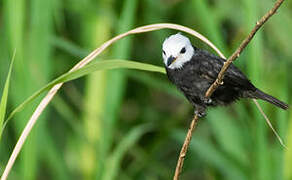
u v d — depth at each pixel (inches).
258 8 453.7
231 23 515.5
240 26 486.9
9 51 403.5
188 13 517.7
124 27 394.6
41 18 388.5
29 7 440.5
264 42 475.5
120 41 394.9
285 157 413.4
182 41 381.7
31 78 379.2
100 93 450.3
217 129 426.3
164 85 431.8
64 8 484.4
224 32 511.5
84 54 425.1
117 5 474.6
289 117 426.9
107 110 401.1
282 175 393.7
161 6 513.0
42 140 408.8
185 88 387.9
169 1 523.8
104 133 401.1
